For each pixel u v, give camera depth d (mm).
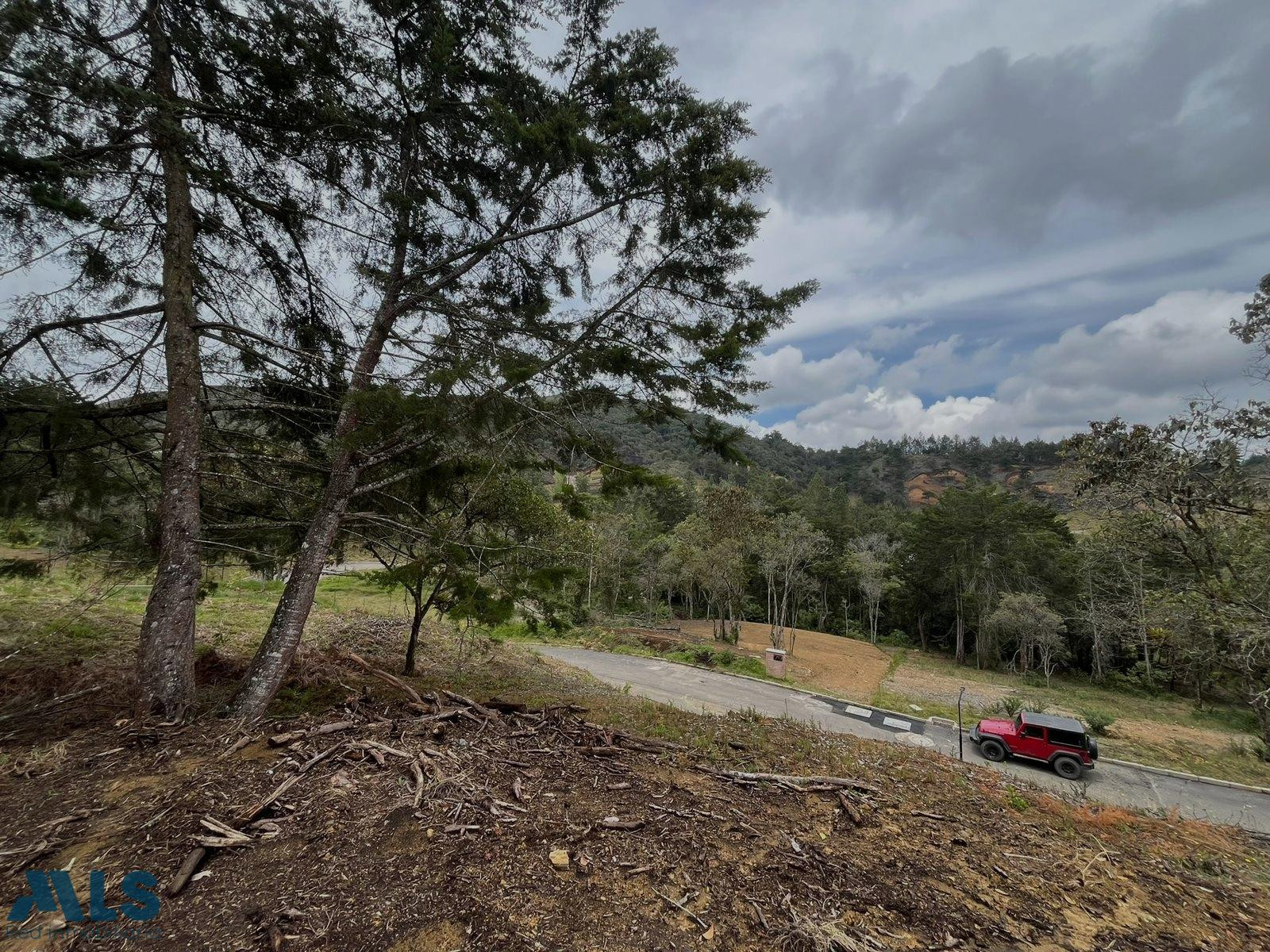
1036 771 11406
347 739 3863
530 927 2092
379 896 2209
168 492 4656
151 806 2836
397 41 5293
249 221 5418
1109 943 2355
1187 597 7664
